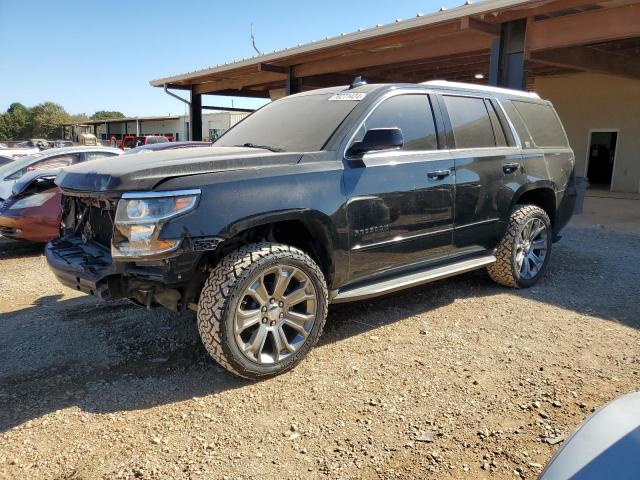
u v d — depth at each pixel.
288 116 4.45
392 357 3.72
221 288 3.16
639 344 3.95
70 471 2.51
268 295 3.37
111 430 2.84
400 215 4.07
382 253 4.00
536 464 2.56
